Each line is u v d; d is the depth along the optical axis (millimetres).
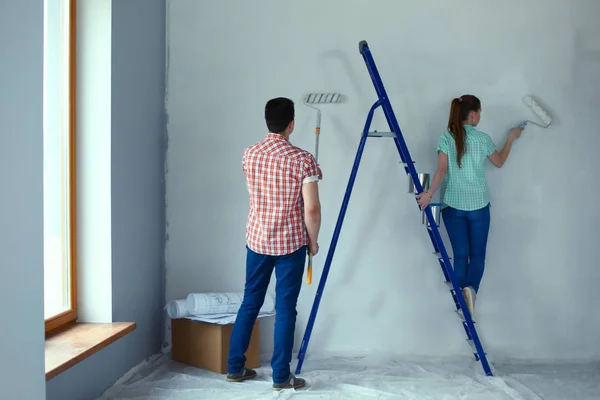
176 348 3578
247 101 3809
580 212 3797
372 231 3795
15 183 1908
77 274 3031
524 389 3084
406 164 3422
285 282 3051
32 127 2010
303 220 3078
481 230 3549
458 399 2924
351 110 3789
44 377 2074
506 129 3781
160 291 3775
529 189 3793
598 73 3770
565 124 3779
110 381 3000
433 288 3795
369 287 3799
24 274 1955
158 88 3711
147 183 3533
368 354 3781
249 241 3090
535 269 3801
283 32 3789
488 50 3770
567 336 3797
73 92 3008
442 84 3773
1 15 1836
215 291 3824
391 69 3773
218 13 3799
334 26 3775
